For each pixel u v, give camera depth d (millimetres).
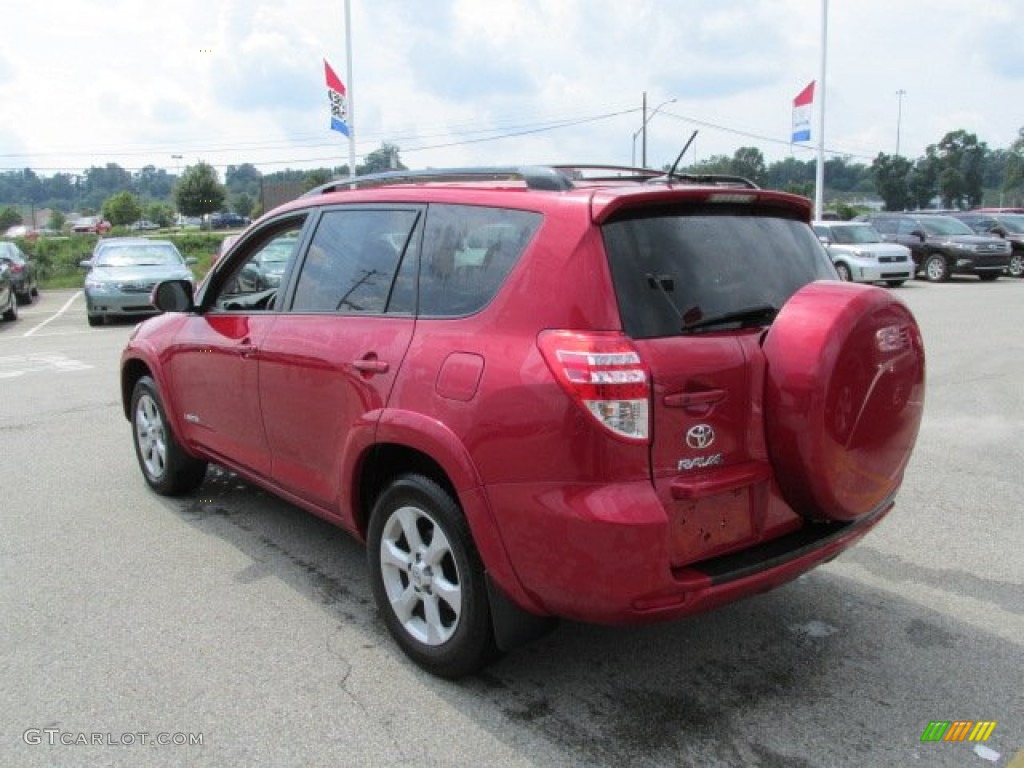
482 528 3098
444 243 3504
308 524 5238
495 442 3010
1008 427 7465
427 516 3400
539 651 3717
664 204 3160
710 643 3779
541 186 3271
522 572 3020
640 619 2881
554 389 2859
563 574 2893
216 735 3133
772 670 3557
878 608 4109
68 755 3021
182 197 68250
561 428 2842
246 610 4105
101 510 5492
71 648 3744
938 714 3246
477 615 3254
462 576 3262
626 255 2988
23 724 3201
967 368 10211
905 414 3447
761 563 3061
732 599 3045
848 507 3271
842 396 3094
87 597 4242
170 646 3764
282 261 4488
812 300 3164
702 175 3824
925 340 12359
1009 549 4805
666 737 3104
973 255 23438
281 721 3213
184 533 5094
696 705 3309
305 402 4016
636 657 3664
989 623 3957
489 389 3037
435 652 3439
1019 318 14930
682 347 2939
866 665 3592
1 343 13664
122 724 3199
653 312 2957
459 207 3492
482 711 3271
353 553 4793
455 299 3365
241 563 4656
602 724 3184
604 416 2793
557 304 2961
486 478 3051
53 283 30031
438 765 2959
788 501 3252
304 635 3865
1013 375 9742
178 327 5242
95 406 8477
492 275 3236
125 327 16109
